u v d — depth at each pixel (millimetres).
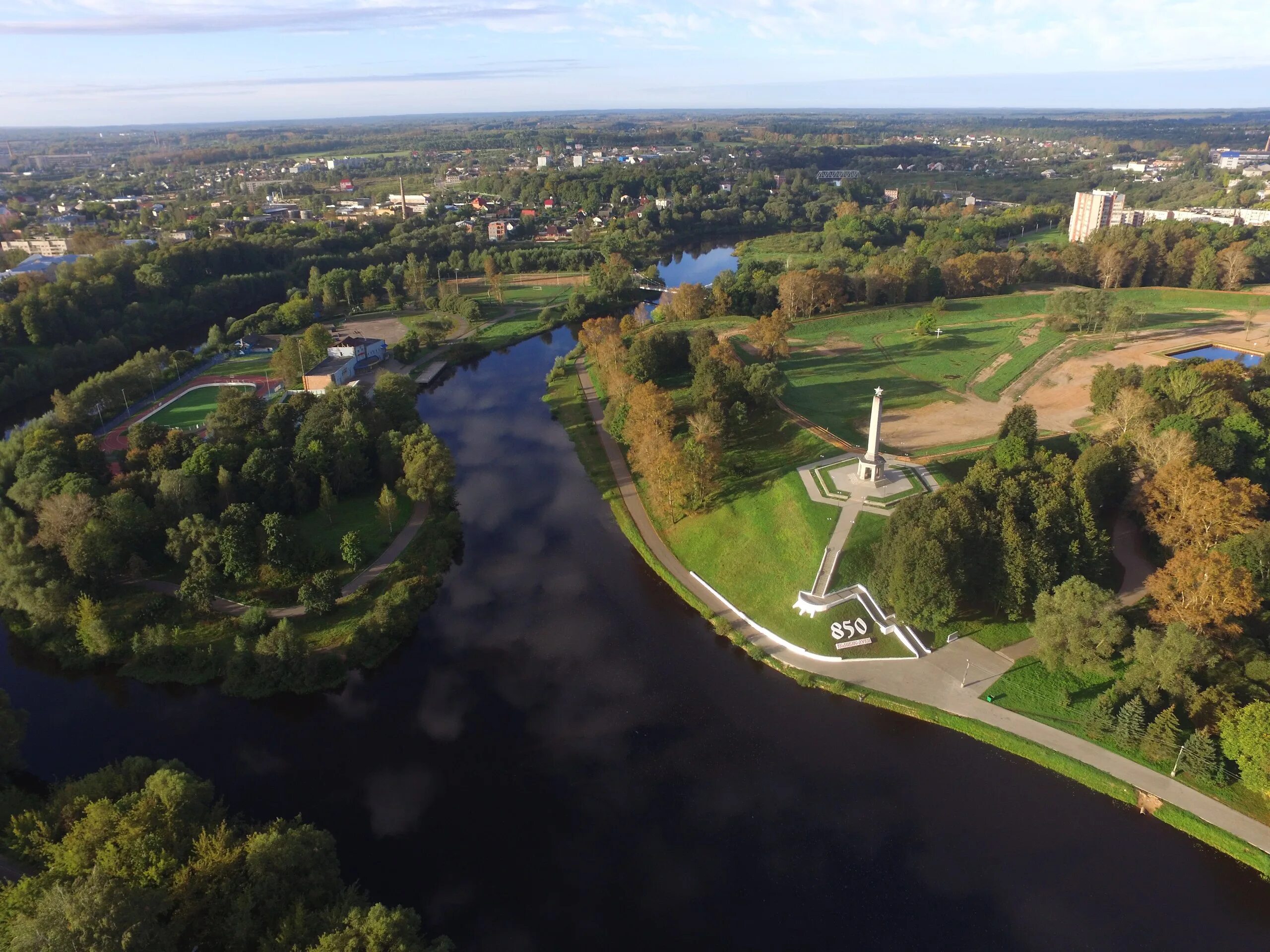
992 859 94125
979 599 131250
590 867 95062
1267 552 117812
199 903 77688
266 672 122812
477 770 109125
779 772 107438
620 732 115188
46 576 134625
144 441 176125
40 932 66938
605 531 170375
